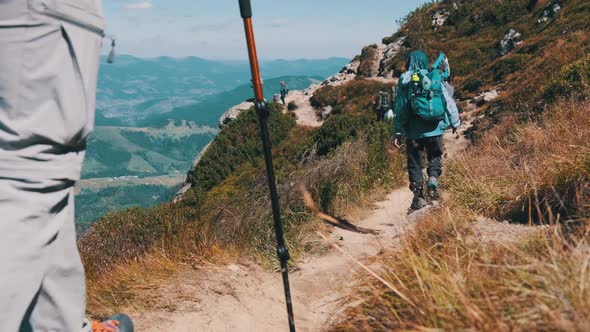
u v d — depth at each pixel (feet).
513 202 14.17
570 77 37.83
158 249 15.05
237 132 100.01
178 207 20.45
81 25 5.94
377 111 71.61
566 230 10.09
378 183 26.84
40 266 5.59
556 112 27.40
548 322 5.81
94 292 11.58
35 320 5.99
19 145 5.54
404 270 8.85
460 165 23.93
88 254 18.11
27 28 5.52
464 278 7.76
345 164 24.59
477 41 112.78
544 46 83.61
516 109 48.91
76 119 5.89
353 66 135.13
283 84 122.83
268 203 19.88
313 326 10.55
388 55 128.67
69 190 6.05
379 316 7.89
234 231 18.24
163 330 9.98
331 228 19.13
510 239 11.00
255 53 9.43
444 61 18.89
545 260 7.43
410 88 18.28
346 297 9.37
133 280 12.35
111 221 23.86
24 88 5.56
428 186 18.76
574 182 12.38
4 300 5.25
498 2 120.16
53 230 5.77
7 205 5.43
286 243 16.44
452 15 126.93
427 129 18.43
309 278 13.76
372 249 14.85
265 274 14.52
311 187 21.75
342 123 73.10
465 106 78.13
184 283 12.28
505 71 85.46
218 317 10.77
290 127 107.14
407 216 18.28
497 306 6.55
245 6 9.32
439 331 6.24
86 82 6.01
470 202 15.87
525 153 20.90
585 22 82.43
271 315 11.37
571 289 6.24
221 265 14.23
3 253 5.27
